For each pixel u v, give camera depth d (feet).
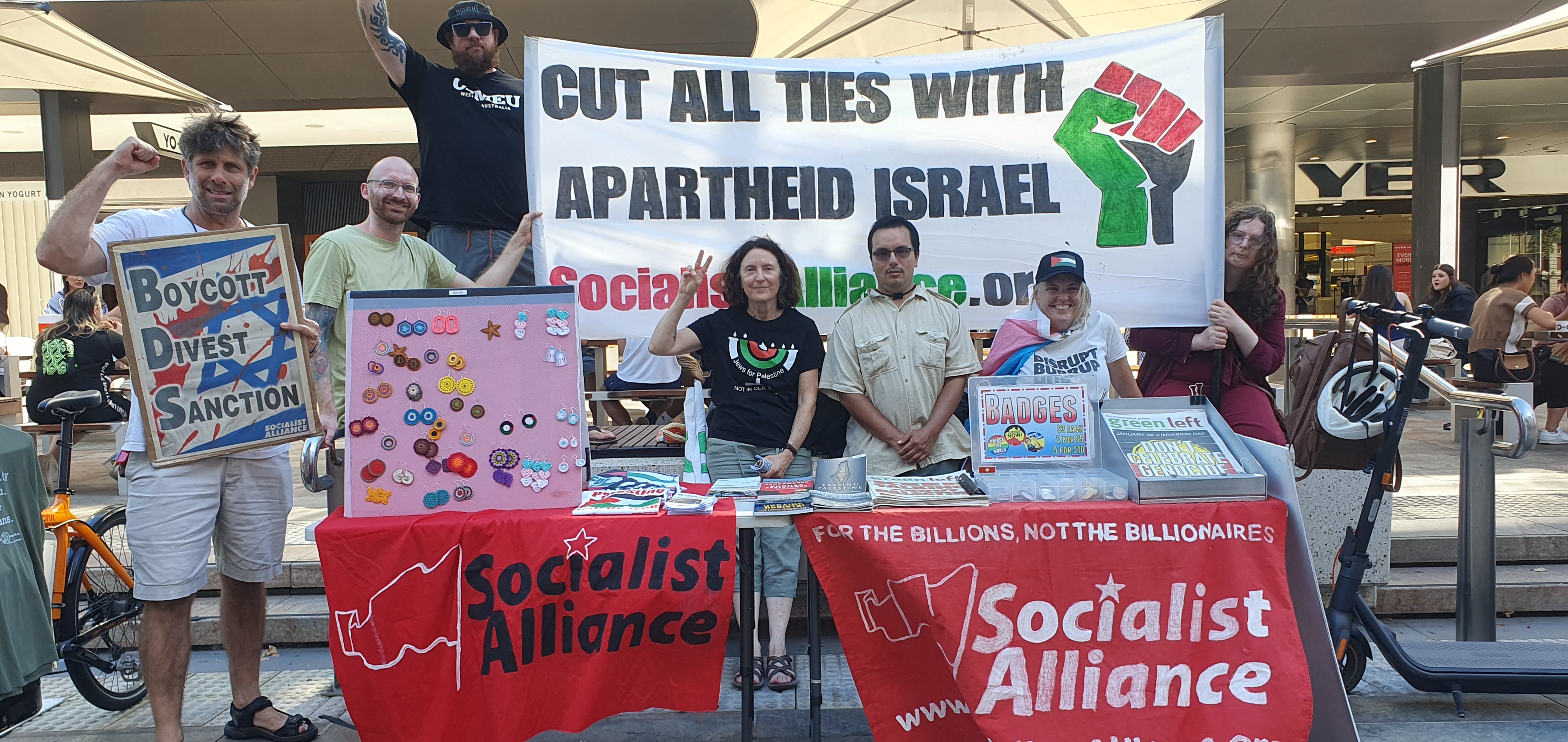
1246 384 11.82
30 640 8.89
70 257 8.82
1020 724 8.57
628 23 26.55
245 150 9.68
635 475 10.87
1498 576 14.38
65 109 30.50
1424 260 30.22
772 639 11.73
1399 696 11.30
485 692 8.80
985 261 12.53
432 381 9.09
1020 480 9.23
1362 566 10.46
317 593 14.44
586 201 12.34
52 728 11.03
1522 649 11.04
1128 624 8.75
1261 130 43.70
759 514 8.79
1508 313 24.62
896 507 8.95
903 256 11.18
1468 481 11.90
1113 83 12.23
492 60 13.26
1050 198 12.42
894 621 8.91
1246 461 9.17
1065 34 22.39
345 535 8.63
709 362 11.95
